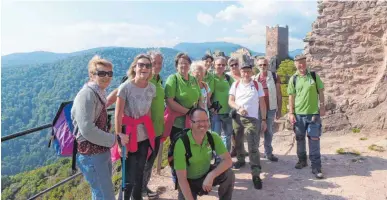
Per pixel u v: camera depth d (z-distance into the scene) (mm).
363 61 7398
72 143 3189
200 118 3350
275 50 57781
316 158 4973
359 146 6250
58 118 3252
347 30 7492
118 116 3580
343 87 7602
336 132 7133
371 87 7297
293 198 4238
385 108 6941
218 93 5391
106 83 3061
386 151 5871
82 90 2939
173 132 4371
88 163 3008
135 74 3713
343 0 7484
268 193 4426
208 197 4375
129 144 3643
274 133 7414
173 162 3486
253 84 4824
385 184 4555
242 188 4621
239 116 4855
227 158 3535
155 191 4633
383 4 7074
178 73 4371
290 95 5320
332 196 4254
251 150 4668
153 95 3838
